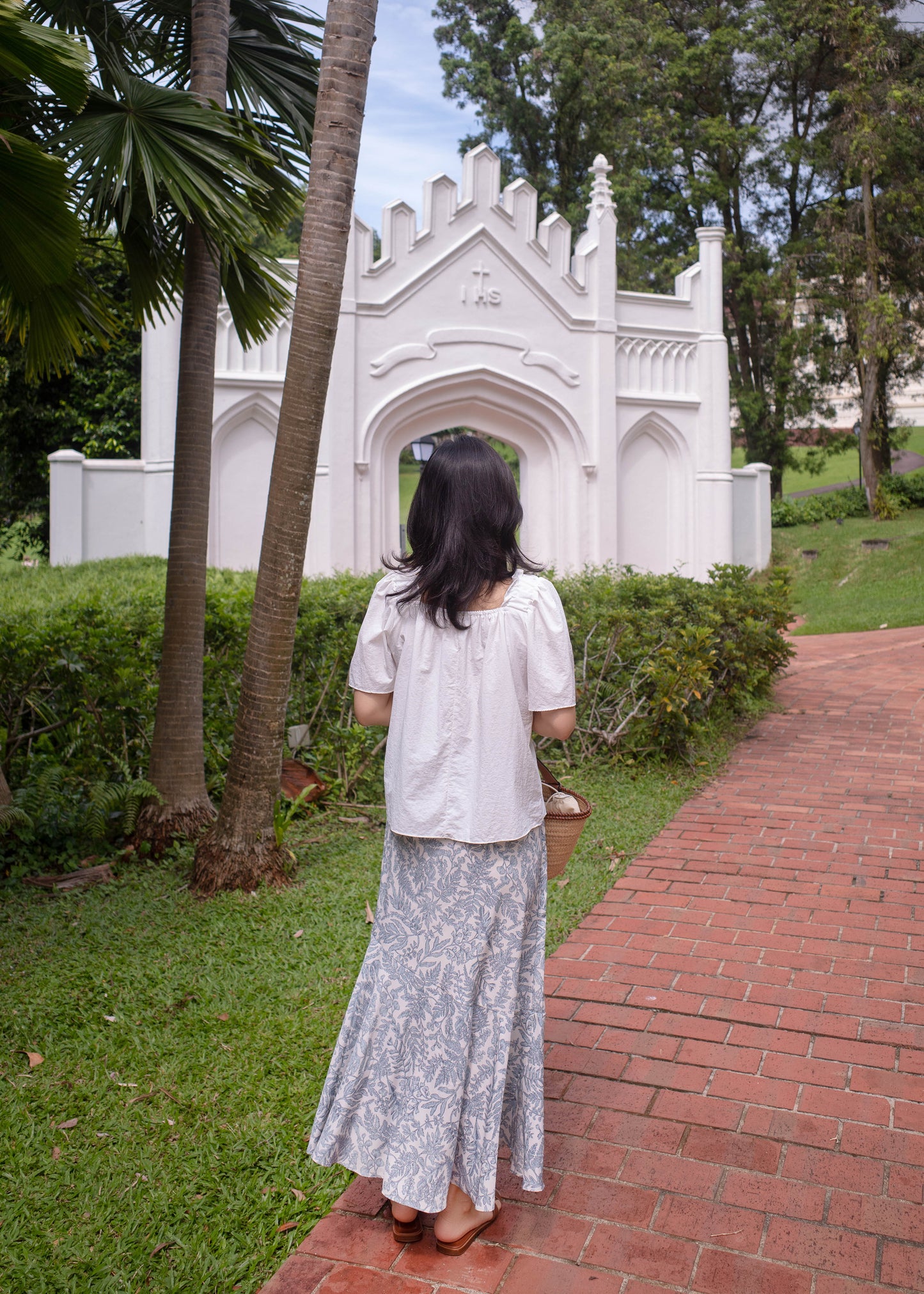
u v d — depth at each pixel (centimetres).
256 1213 245
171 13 547
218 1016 340
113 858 511
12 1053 319
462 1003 219
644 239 2647
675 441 1644
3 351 1438
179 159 426
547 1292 218
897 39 2267
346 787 593
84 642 541
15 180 364
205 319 506
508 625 221
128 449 1878
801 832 532
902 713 824
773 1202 245
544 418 1534
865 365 2378
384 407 1420
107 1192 251
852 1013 337
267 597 450
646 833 534
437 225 1438
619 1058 312
